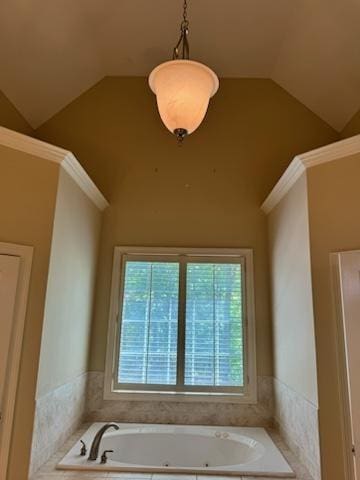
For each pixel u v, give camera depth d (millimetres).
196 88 1755
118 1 2967
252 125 3791
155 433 3012
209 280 3482
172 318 3414
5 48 2855
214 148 3758
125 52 3559
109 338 3359
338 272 2225
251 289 3443
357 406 1951
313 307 2268
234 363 3324
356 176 2260
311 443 2240
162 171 3709
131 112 3818
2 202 2273
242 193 3656
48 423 2365
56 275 2471
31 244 2314
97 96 3818
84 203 3078
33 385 2176
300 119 3768
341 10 2727
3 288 2186
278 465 2365
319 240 2328
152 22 3211
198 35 3355
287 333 2836
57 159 2486
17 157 2355
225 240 3557
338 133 3715
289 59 3475
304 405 2391
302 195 2523
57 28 2971
